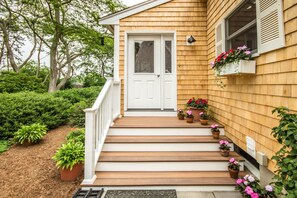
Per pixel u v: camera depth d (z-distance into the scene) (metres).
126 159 2.78
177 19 4.60
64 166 2.72
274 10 1.98
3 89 7.61
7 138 4.30
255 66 2.41
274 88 2.05
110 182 2.43
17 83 8.15
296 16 1.72
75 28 11.12
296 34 1.73
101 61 17.20
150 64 4.88
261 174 2.33
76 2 10.75
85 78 16.81
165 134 3.47
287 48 1.84
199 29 4.58
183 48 4.59
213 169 2.74
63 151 2.84
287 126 1.48
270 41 2.05
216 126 3.31
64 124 5.55
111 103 3.58
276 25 1.96
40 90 8.70
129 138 3.28
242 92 2.81
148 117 4.42
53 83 11.91
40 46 13.95
